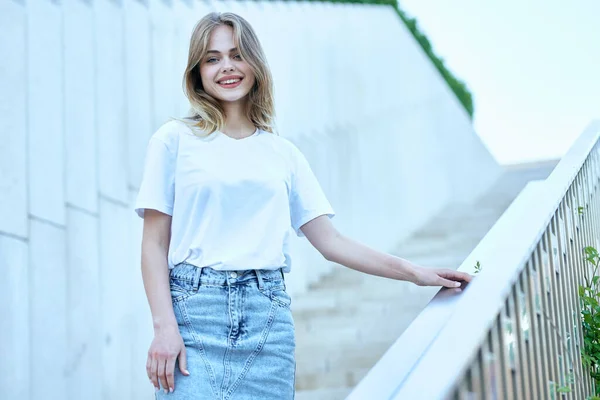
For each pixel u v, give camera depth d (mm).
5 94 3602
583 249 3764
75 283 4023
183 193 2324
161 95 5180
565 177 3141
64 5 4184
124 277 4535
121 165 4605
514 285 2090
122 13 4750
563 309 2977
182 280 2279
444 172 11703
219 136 2404
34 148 3783
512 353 1979
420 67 11547
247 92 2508
